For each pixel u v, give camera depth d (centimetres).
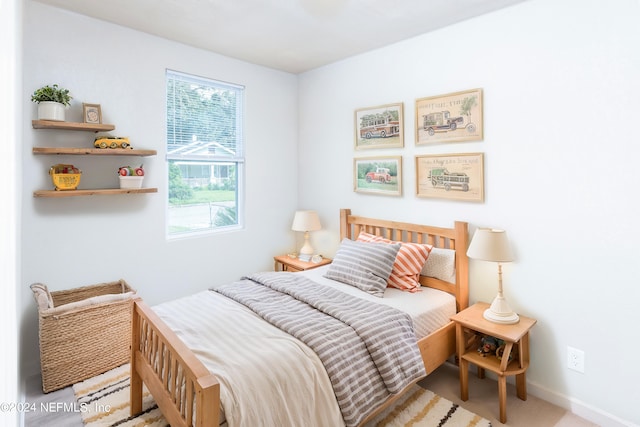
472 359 220
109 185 271
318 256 362
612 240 196
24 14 227
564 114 211
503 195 240
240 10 243
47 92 228
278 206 389
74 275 258
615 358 197
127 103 277
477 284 257
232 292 241
